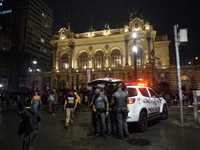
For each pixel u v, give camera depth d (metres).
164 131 7.35
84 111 16.56
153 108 8.53
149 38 37.00
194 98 9.24
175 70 36.22
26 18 79.12
